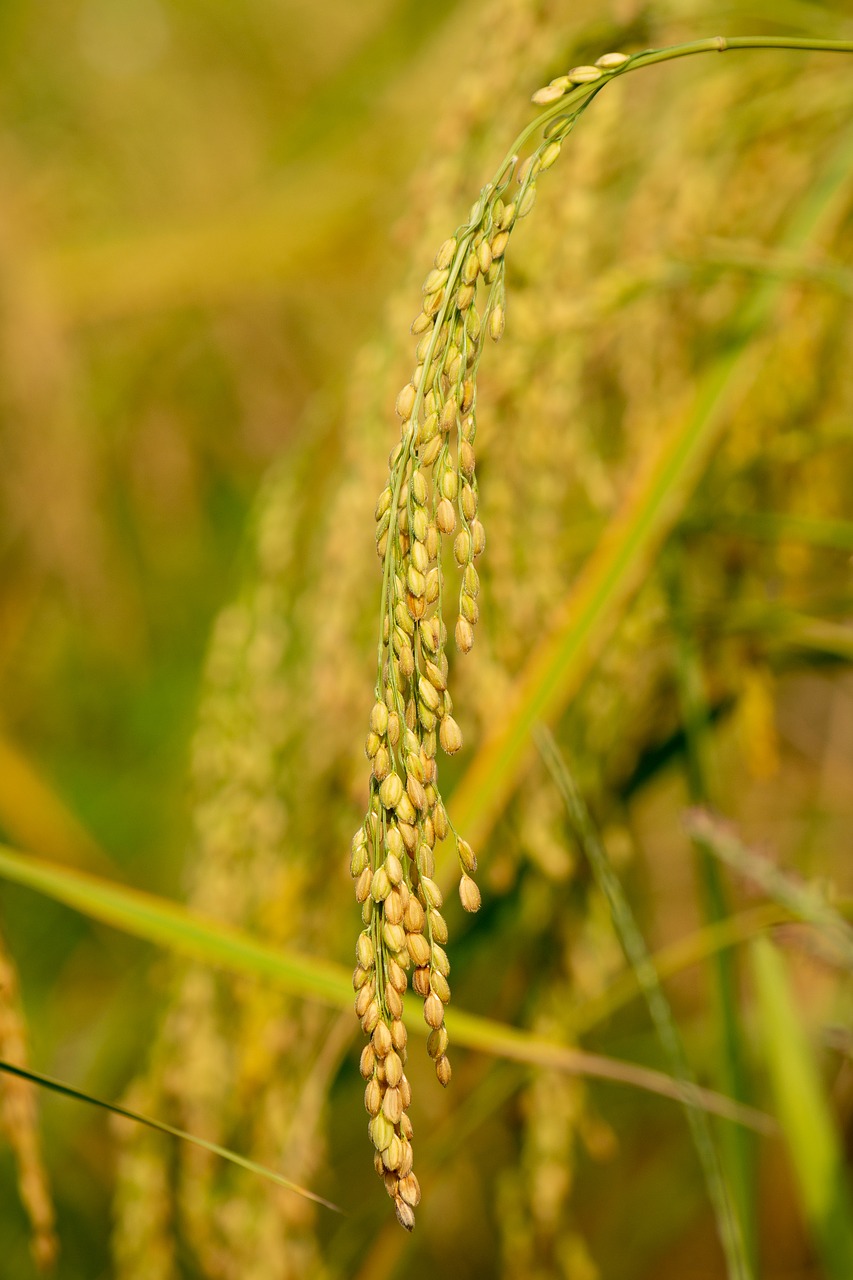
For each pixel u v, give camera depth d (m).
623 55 0.78
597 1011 1.00
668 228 1.06
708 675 1.15
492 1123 1.51
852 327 1.10
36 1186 0.89
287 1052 0.99
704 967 1.03
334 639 0.96
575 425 1.03
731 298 1.09
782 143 1.08
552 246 0.96
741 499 1.14
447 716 0.74
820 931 0.95
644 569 1.00
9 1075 0.88
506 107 0.96
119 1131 1.01
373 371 0.96
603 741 1.07
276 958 0.91
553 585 0.98
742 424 1.09
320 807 1.01
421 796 0.74
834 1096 1.16
